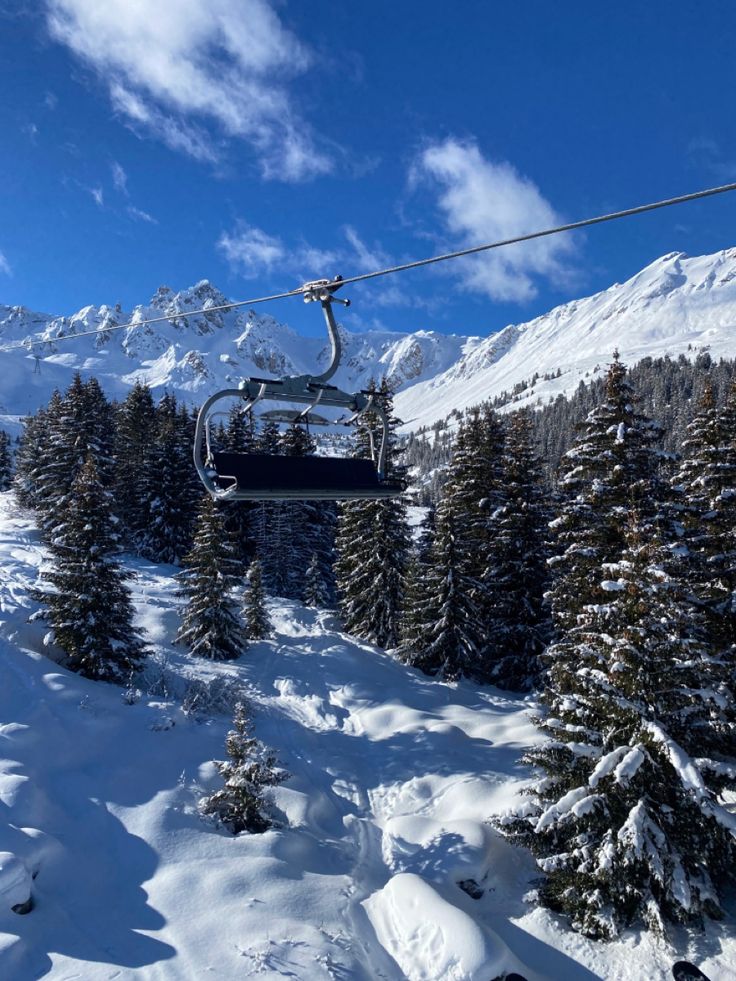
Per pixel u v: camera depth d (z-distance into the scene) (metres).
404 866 15.43
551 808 12.91
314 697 25.56
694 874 12.44
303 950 11.78
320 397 6.07
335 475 6.26
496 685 29.31
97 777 17.22
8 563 37.28
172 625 31.53
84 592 23.39
